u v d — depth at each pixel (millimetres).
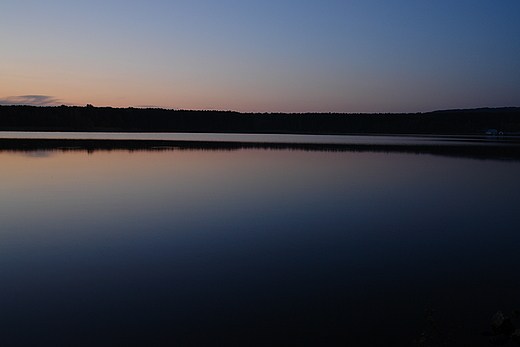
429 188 12211
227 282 4801
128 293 4473
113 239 6477
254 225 7488
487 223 7867
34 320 3873
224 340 3561
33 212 8336
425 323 3879
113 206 8984
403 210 9008
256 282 4812
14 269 5156
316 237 6754
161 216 8094
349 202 9836
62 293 4461
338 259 5664
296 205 9391
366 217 8281
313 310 4125
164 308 4133
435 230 7309
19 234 6711
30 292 4480
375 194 11023
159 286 4668
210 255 5766
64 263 5379
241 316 3988
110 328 3740
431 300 4375
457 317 3986
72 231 6930
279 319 3938
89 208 8766
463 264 5508
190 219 7883
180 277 4938
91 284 4707
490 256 5859
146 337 3594
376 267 5359
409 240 6648
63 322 3838
